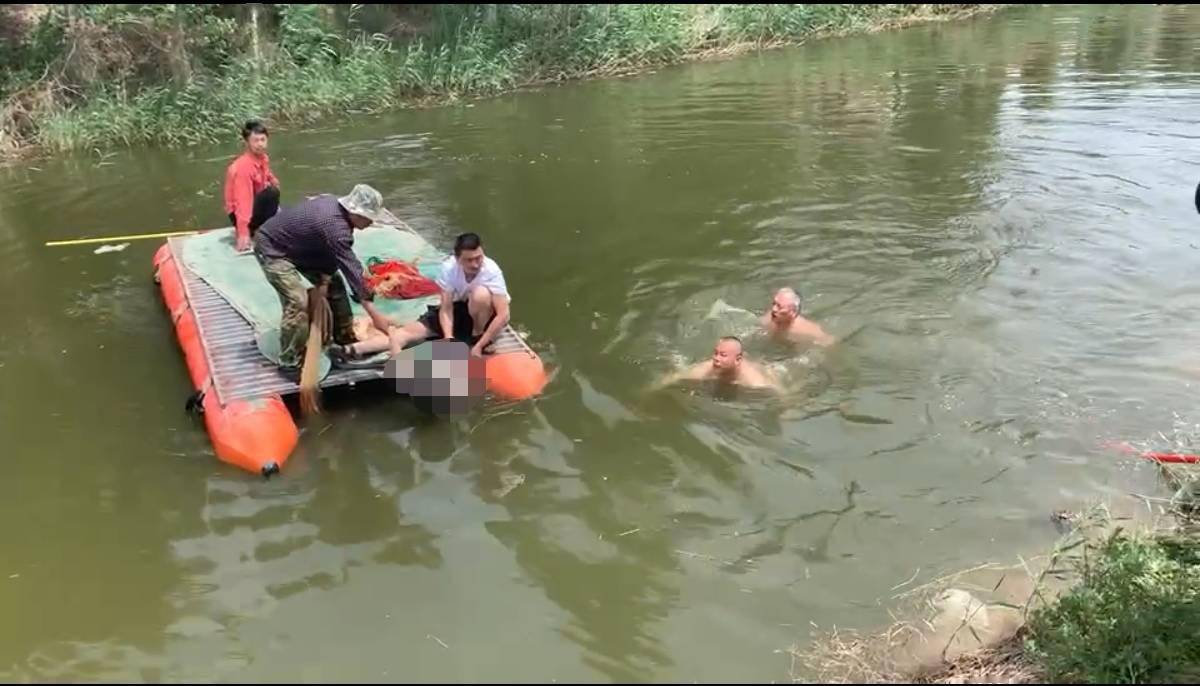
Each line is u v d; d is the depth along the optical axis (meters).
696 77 16.94
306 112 14.82
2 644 4.20
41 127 13.29
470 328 6.55
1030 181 10.06
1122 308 7.08
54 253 9.29
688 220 9.43
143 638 4.19
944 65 16.81
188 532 4.93
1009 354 6.48
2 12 15.21
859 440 5.55
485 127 13.77
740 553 4.62
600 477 5.26
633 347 6.80
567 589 4.39
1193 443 5.36
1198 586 4.00
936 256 8.20
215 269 7.81
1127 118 12.27
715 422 5.78
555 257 8.62
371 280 7.25
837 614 4.20
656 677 3.83
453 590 4.40
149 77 14.76
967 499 4.98
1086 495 4.96
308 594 4.41
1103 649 3.70
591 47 17.59
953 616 4.12
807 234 8.87
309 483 5.31
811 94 14.95
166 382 6.62
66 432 5.99
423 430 5.79
